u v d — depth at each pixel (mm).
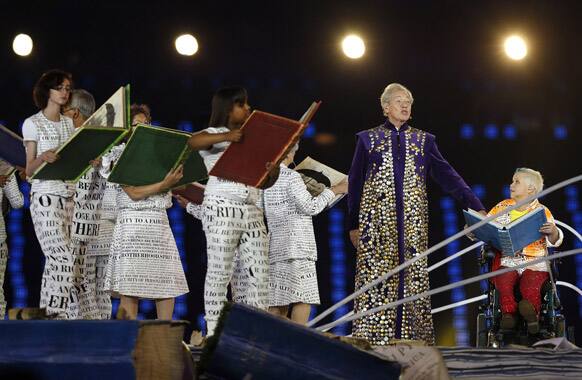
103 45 32125
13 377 14633
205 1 32500
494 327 22500
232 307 14547
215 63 32562
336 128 32875
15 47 30031
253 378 14398
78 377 14547
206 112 32375
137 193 21406
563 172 32844
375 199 22125
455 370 16797
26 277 31297
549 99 32906
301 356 14414
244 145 18312
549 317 22328
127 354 14539
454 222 32781
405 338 21688
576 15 32750
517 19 32844
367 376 14398
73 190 20969
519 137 33000
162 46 32344
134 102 32156
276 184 24047
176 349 15164
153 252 21984
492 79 33031
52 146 20656
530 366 16969
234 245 19266
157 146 20141
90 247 22625
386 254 21953
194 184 23922
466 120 33062
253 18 32656
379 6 32875
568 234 32562
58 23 31953
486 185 33062
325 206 23797
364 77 32875
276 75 32781
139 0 32156
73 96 21594
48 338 14688
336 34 32844
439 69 33031
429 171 22781
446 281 32719
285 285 24188
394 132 22297
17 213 31328
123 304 22078
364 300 21906
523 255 22812
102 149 19859
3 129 21359
